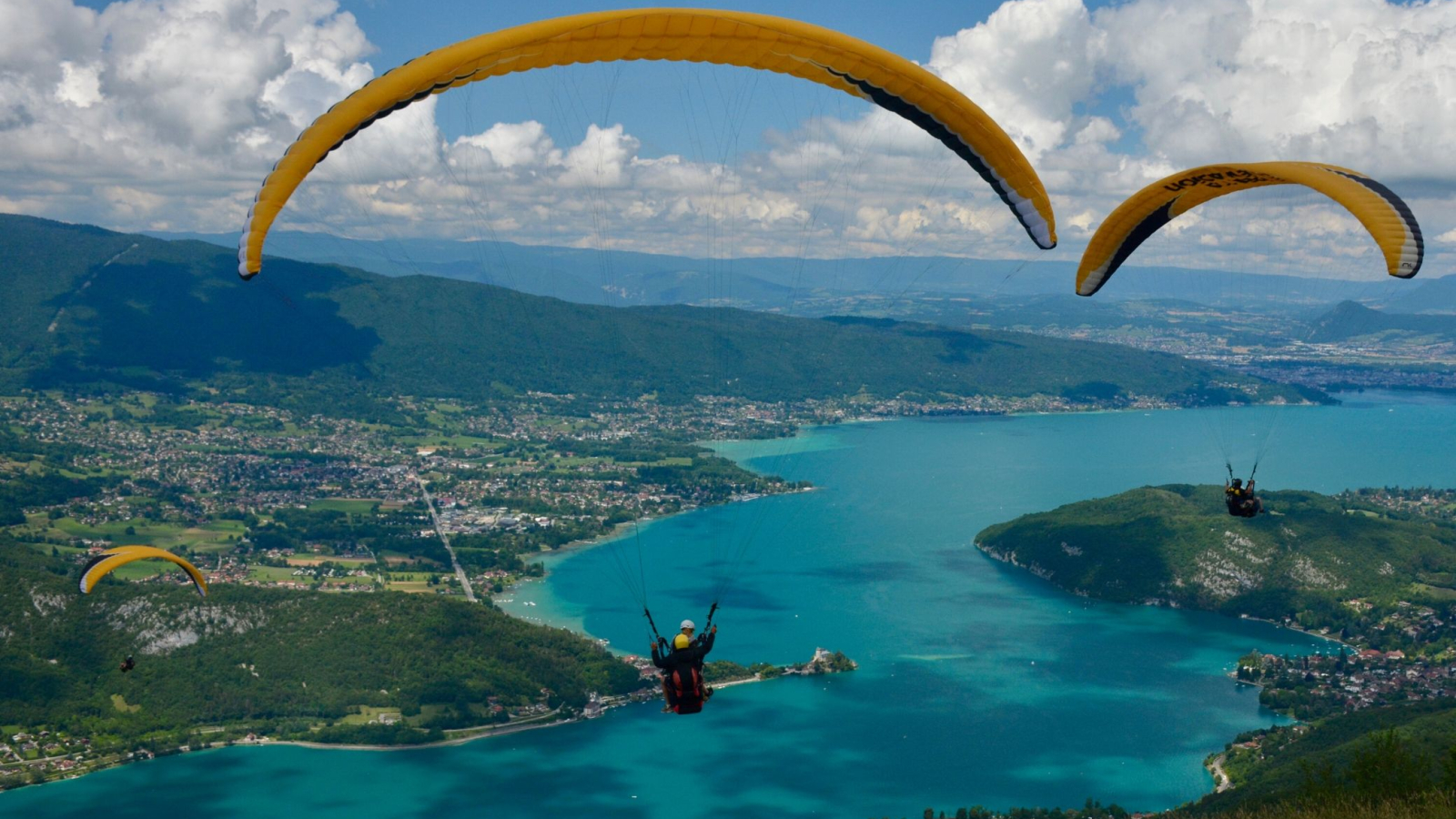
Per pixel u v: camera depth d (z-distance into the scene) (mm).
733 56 16391
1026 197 17234
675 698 15398
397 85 14305
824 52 15977
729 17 14969
